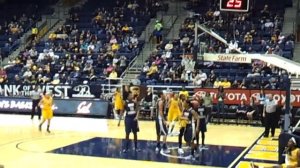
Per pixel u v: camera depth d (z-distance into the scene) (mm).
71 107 20609
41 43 26922
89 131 15492
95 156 10922
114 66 22562
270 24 23438
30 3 31609
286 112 9055
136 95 11805
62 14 29828
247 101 18156
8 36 28609
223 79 19734
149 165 9922
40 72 23641
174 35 25359
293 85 17453
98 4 29594
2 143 12750
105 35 25984
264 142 13352
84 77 22438
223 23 24000
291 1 25203
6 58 26953
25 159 10438
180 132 11328
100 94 20734
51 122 18125
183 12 27203
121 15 27438
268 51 20391
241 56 14617
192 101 11250
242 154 11297
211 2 26906
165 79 20500
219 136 14570
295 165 7910
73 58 24359
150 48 24734
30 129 15875
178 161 10391
